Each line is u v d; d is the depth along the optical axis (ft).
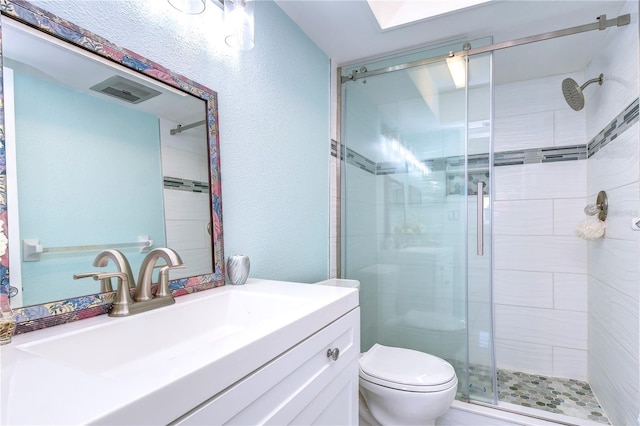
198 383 1.61
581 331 7.47
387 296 6.98
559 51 6.64
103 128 2.73
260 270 4.62
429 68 6.55
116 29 2.85
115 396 1.32
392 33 5.98
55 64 2.42
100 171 2.69
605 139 6.09
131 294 2.82
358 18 5.51
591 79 6.82
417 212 6.73
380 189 7.05
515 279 8.03
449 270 6.45
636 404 4.74
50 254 2.33
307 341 2.59
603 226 6.19
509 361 8.05
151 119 3.13
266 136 4.81
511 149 8.12
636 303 4.72
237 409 1.86
